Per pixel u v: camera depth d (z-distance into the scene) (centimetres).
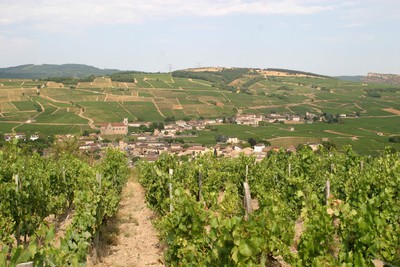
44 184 1176
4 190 921
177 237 695
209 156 1941
